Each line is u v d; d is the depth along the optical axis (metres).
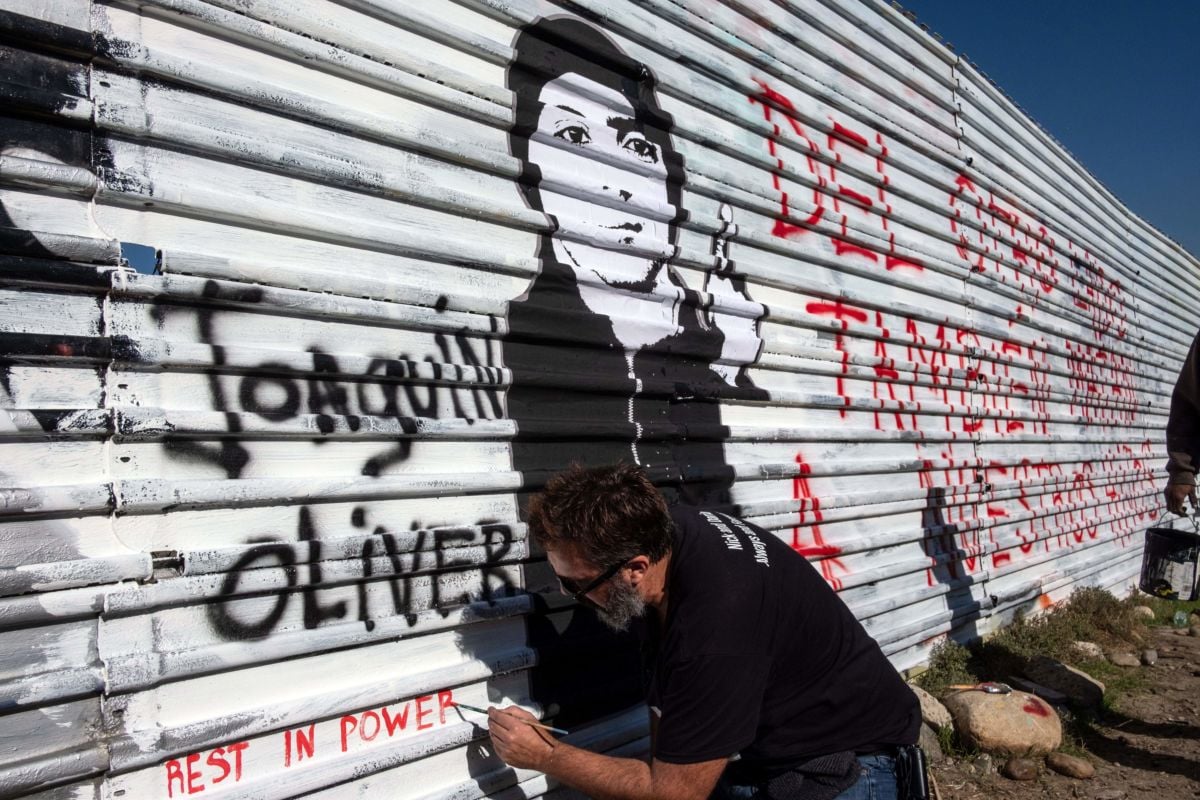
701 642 1.88
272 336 2.10
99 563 1.76
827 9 4.35
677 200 3.36
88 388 1.80
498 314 2.58
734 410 3.55
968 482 5.40
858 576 4.24
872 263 4.55
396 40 2.44
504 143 2.71
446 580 2.42
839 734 2.10
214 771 1.95
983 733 4.24
